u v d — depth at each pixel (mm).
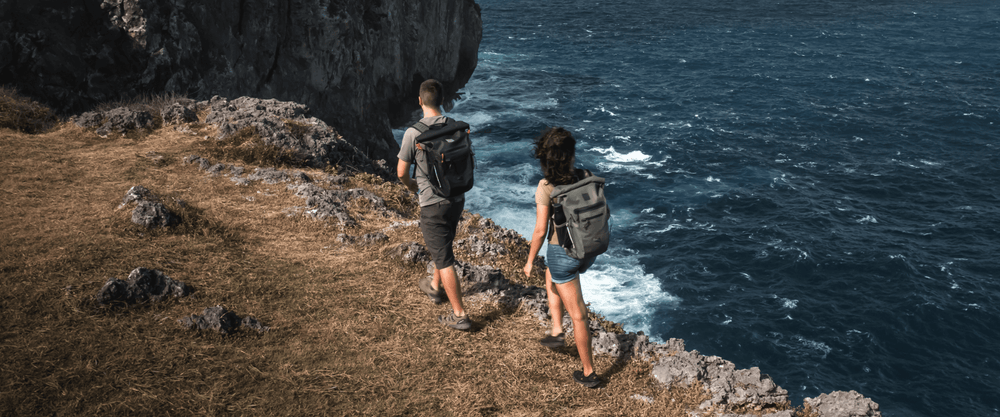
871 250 34406
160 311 5051
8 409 3770
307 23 31875
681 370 4953
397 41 46656
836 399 4688
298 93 32719
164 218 6488
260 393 4293
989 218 38250
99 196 7086
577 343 4691
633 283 31406
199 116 11219
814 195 41469
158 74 21750
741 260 33531
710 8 124000
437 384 4645
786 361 26266
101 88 19625
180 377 4316
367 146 40250
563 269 4438
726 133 52969
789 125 55094
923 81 69000
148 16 21062
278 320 5207
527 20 109188
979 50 84812
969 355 26797
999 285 31344
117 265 5594
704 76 72250
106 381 4160
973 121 55250
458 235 8008
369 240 6941
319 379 4531
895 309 29594
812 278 32031
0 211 6340
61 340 4469
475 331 5414
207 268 5859
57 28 18500
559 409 4527
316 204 7859
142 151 9000
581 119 57094
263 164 9469
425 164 4934
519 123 55500
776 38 94875
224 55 25906
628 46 88750
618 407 4602
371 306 5586
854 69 75000
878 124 55156
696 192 41688
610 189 42188
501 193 40438
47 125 9891
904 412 23766
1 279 5078
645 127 54562
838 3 129875
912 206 40188
